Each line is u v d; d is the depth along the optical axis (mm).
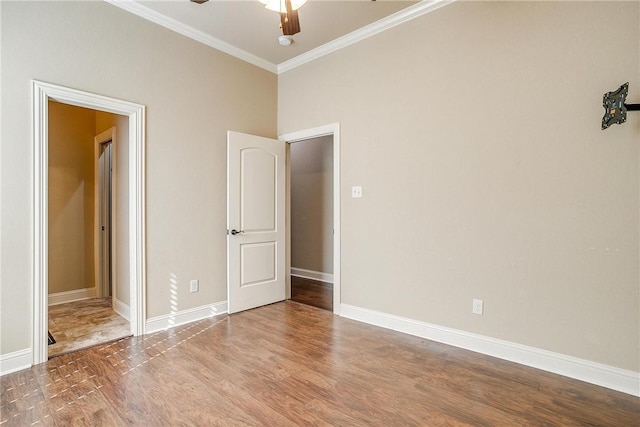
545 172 2357
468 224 2709
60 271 3990
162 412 1868
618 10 2094
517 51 2463
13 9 2318
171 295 3189
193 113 3338
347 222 3500
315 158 5426
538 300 2400
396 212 3133
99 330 3090
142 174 2961
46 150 2457
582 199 2225
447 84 2807
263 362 2467
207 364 2428
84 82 2631
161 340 2865
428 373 2320
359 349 2707
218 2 2855
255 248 3773
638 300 2053
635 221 2055
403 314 3098
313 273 5508
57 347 2711
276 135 4184
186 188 3289
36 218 2395
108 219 4230
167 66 3137
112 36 2787
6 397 2004
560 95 2295
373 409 1909
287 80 4090
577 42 2229
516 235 2484
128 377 2238
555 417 1841
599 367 2172
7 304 2299
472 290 2695
